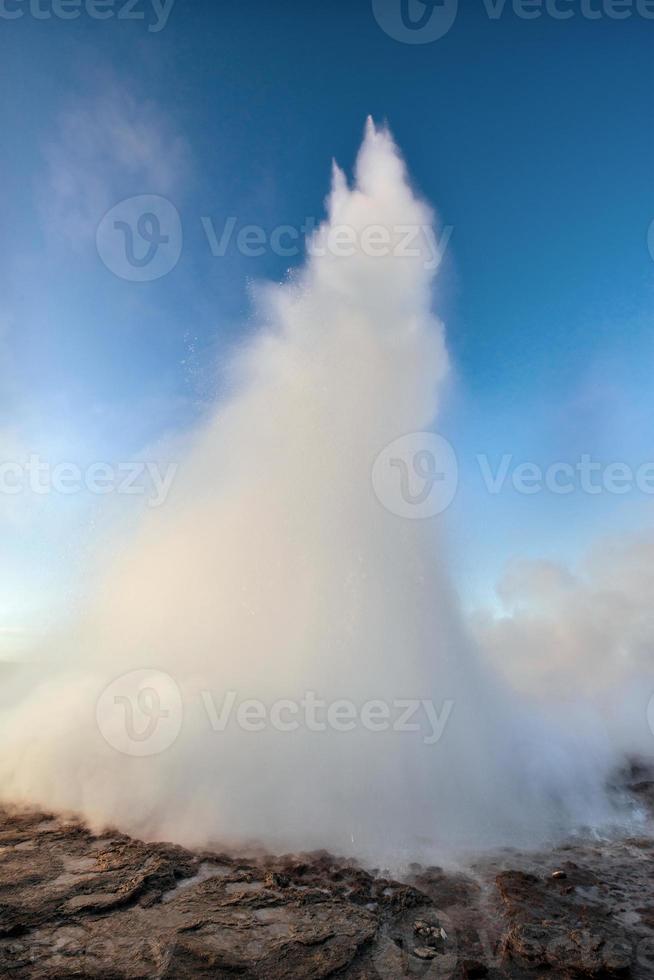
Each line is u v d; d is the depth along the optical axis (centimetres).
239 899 651
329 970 528
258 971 523
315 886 699
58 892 650
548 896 682
